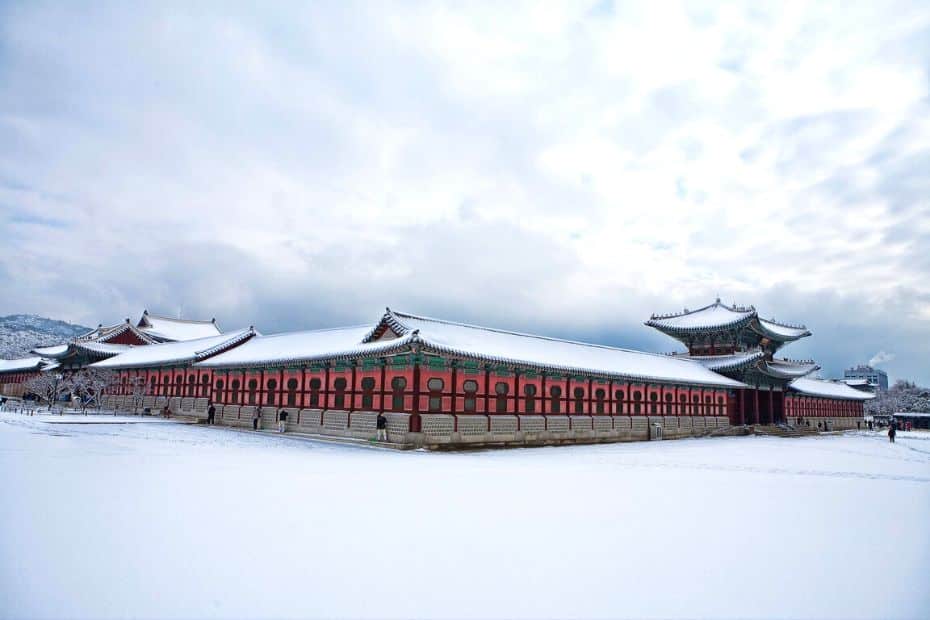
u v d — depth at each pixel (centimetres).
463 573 1057
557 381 5059
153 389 7362
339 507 1606
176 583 965
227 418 5800
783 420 8400
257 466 2503
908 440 7188
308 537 1270
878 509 1845
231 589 945
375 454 3422
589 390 5362
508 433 4491
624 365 5994
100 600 883
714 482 2419
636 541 1318
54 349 11125
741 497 2006
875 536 1445
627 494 2000
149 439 3750
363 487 1991
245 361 5528
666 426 6216
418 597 934
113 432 4241
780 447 5103
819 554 1257
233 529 1319
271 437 4416
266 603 891
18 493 1625
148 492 1730
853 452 4662
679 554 1220
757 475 2761
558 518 1547
